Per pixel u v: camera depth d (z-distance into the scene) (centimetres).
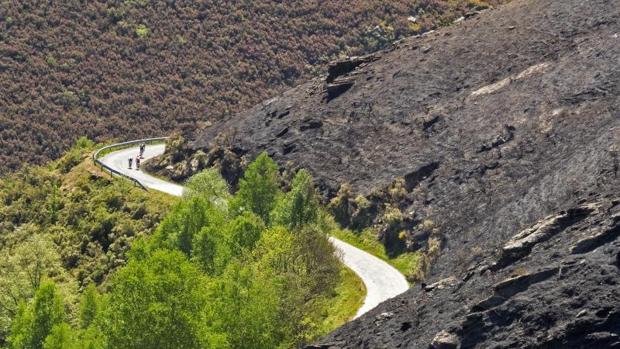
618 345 2688
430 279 4231
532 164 6106
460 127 7169
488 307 3200
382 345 3650
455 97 7725
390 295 5409
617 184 4038
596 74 6794
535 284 3134
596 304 2864
